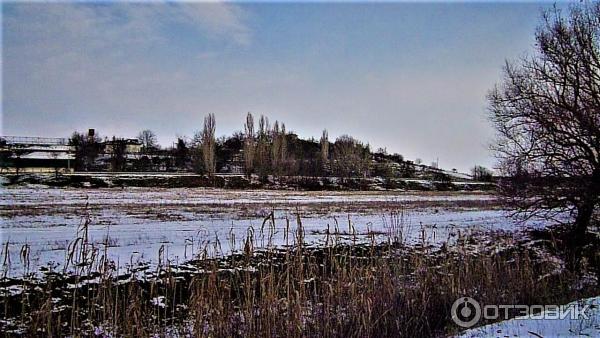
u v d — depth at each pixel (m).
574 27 20.70
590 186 19.02
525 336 8.32
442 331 10.09
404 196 44.81
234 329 9.17
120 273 12.30
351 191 50.44
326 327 9.28
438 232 19.94
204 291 9.57
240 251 13.97
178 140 71.81
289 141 67.88
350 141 71.31
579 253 18.38
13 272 11.70
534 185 20.39
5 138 59.66
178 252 14.90
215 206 28.58
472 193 52.91
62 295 10.73
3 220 20.56
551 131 19.81
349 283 10.23
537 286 12.62
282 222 22.27
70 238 16.47
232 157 65.44
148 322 9.53
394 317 10.02
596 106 19.06
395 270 11.57
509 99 21.80
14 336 9.23
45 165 53.41
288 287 9.48
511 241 18.05
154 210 25.69
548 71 21.06
